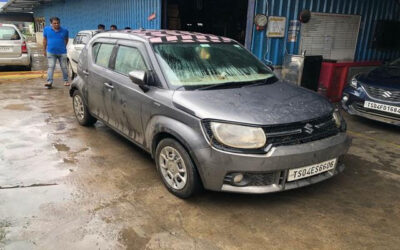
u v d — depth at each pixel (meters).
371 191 3.61
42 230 2.77
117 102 4.16
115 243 2.65
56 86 8.92
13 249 2.54
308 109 3.26
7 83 9.16
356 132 5.64
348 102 6.09
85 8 15.35
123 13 11.64
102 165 4.04
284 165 2.91
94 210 3.08
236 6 12.72
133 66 3.96
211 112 2.98
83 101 5.17
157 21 9.63
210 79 3.65
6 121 5.64
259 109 3.10
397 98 5.32
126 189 3.48
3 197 3.25
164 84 3.47
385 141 5.22
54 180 3.63
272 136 2.92
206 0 13.34
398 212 3.22
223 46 4.27
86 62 5.01
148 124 3.61
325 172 3.31
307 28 7.75
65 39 8.59
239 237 2.77
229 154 2.85
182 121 3.12
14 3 25.95
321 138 3.19
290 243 2.72
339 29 8.30
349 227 2.95
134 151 4.49
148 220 2.96
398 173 4.07
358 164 4.31
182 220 2.97
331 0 7.87
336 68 7.36
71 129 5.34
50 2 22.39
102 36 4.86
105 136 5.05
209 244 2.67
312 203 3.32
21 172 3.79
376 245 2.72
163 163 3.45
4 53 10.23
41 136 4.97
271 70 4.36
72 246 2.60
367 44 9.04
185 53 3.86
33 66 13.04
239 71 3.95
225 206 3.21
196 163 3.00
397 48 9.45
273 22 7.16
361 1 8.41
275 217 3.06
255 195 3.43
